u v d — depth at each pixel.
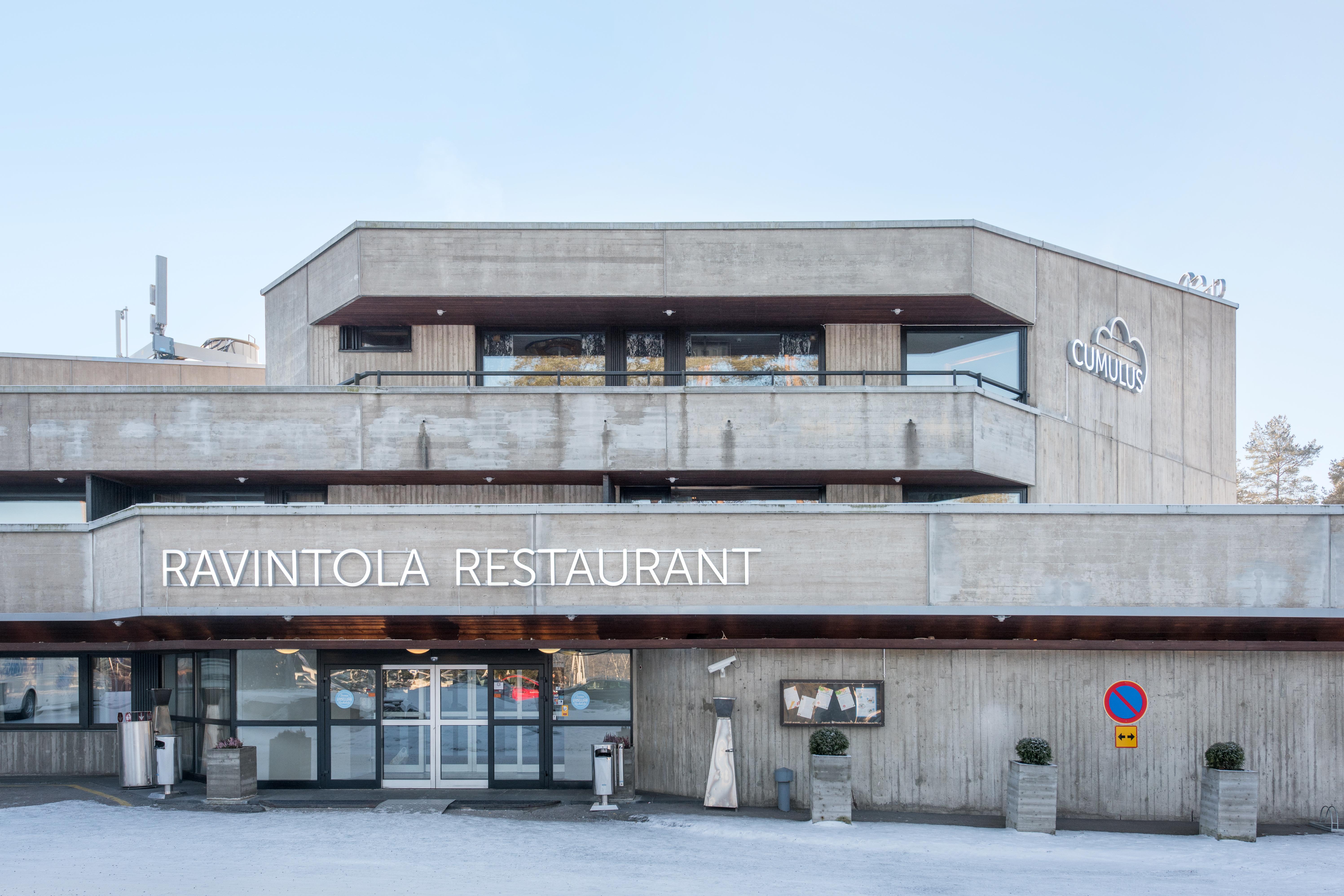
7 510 19.00
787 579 14.35
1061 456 18.81
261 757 16.61
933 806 15.37
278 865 11.41
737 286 17.38
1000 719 15.41
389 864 11.59
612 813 14.95
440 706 16.78
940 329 18.97
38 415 16.86
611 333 18.94
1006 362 18.78
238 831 13.48
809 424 16.69
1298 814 15.09
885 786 15.47
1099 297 20.22
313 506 14.53
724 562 14.35
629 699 16.73
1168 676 15.34
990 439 17.02
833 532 14.39
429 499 18.44
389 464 16.77
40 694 18.42
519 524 14.47
